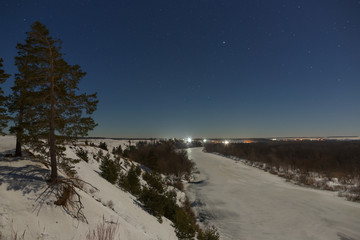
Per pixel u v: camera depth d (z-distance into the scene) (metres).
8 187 6.85
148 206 15.56
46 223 6.09
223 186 44.97
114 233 7.13
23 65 9.98
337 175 49.34
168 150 75.62
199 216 26.67
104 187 13.93
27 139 8.82
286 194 36.53
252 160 88.75
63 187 8.10
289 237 20.62
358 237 20.20
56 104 8.78
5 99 8.92
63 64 8.84
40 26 8.39
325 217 25.08
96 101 9.50
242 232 21.86
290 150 95.00
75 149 21.48
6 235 4.99
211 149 162.12
